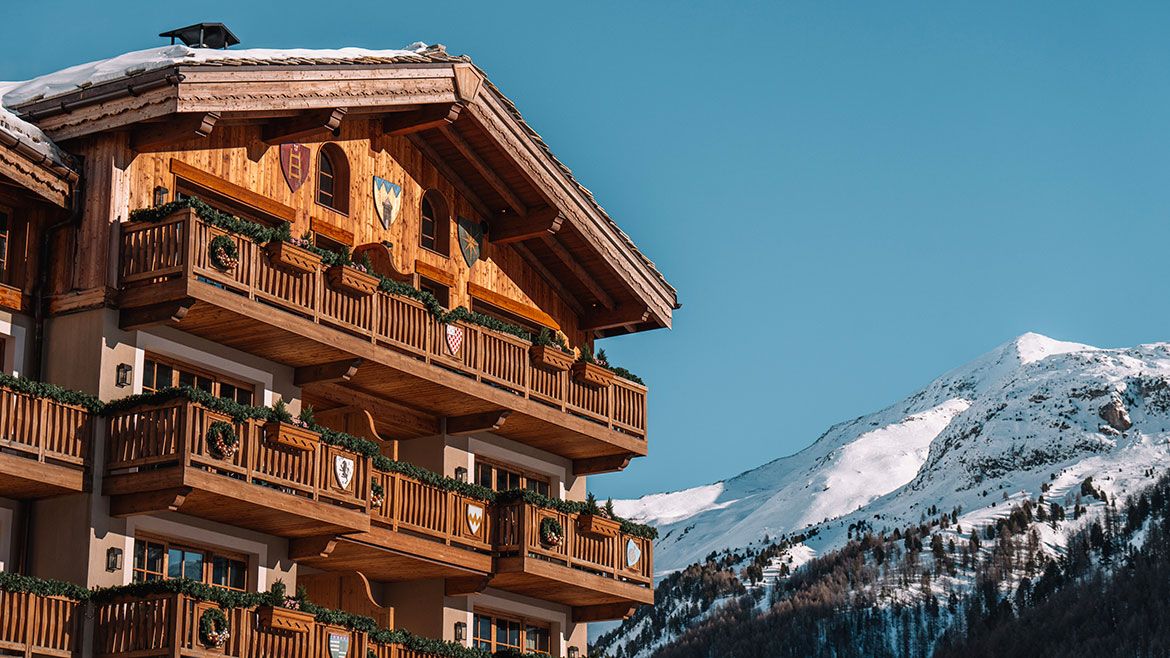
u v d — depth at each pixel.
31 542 25.41
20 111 26.80
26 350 26.02
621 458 35.97
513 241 34.84
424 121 31.72
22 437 24.22
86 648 24.28
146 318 26.03
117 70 26.97
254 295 26.83
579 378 34.50
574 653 35.72
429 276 32.59
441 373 30.80
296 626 26.02
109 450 25.41
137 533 26.19
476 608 33.59
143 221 26.19
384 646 28.59
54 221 26.59
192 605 24.41
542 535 32.19
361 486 28.38
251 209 28.89
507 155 33.25
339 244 30.59
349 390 31.23
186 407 25.05
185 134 26.55
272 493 26.36
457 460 33.25
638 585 35.03
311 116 29.08
